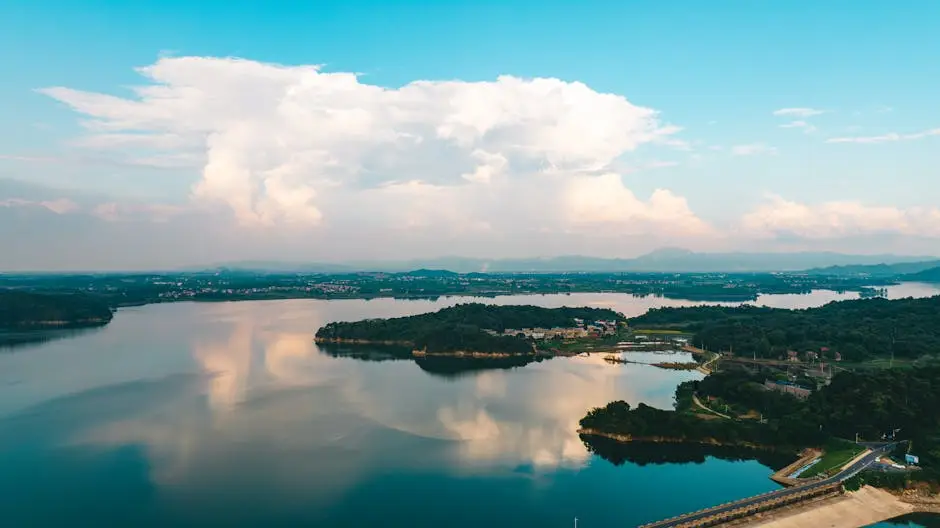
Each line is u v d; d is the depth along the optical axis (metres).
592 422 199.38
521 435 197.75
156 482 155.38
